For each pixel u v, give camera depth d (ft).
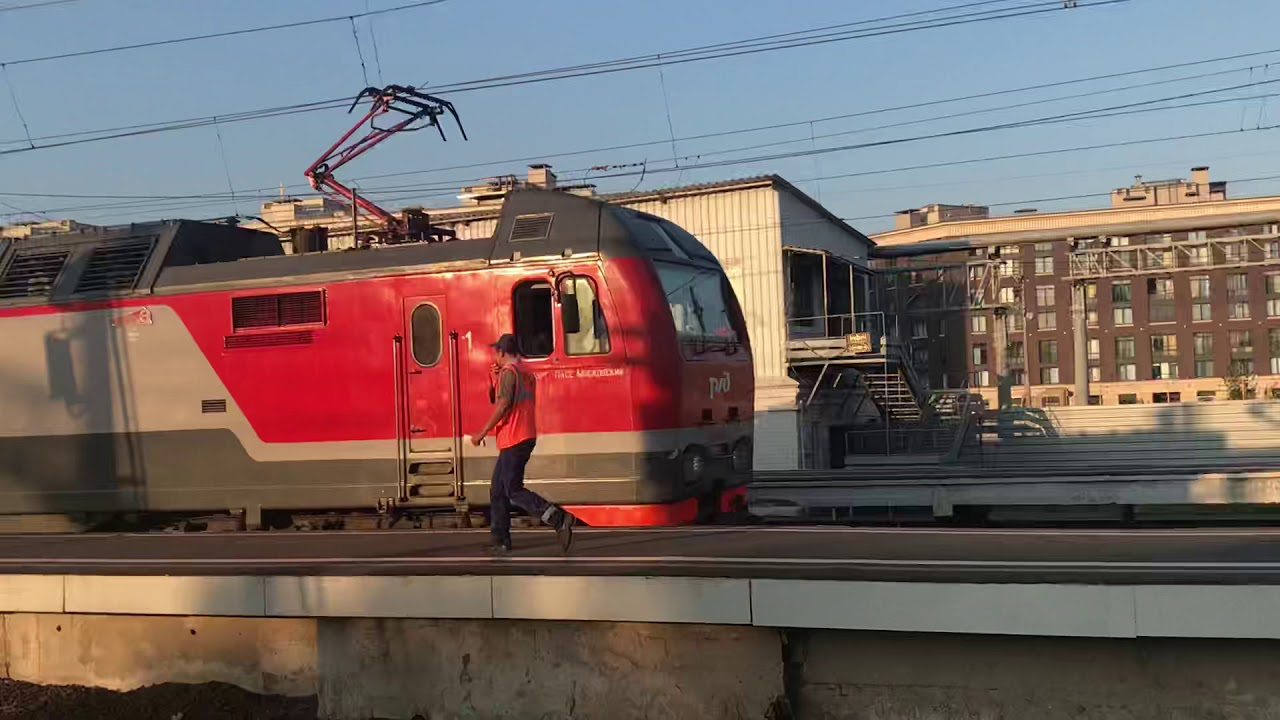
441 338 40.70
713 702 25.73
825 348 103.76
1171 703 22.91
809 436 107.86
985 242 113.70
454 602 27.30
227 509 43.55
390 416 41.24
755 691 25.44
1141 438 106.73
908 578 24.17
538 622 27.17
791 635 25.30
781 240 105.50
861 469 84.99
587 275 39.06
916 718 24.53
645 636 26.32
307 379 42.29
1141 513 61.93
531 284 39.78
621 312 38.60
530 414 32.04
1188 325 240.94
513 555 31.68
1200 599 22.00
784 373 104.99
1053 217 246.88
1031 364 246.27
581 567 27.94
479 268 40.40
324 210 151.23
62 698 30.78
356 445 41.68
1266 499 59.31
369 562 31.09
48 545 40.40
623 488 38.14
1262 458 95.81
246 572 29.78
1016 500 62.34
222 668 30.60
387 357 41.32
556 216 40.42
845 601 24.20
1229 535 30.25
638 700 26.30
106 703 30.19
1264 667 22.40
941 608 23.50
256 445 43.04
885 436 121.70
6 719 29.32
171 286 44.65
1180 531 31.68
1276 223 99.50
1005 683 23.97
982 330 247.91
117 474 45.09
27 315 46.70
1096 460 103.86
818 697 25.36
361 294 41.81
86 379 45.68
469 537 36.94
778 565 27.02
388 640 28.43
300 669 29.96
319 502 42.16
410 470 40.93
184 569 31.04
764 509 66.74
